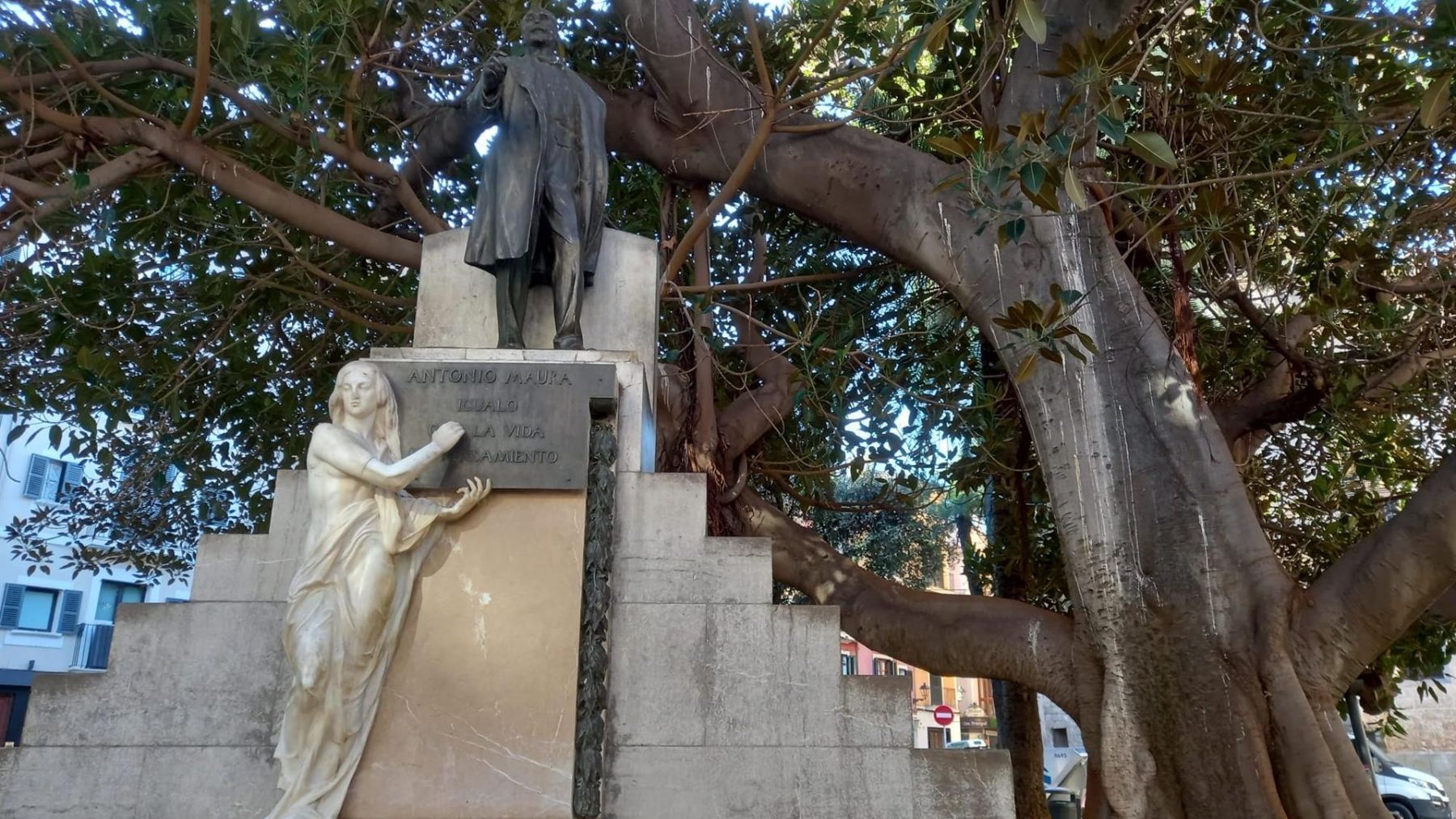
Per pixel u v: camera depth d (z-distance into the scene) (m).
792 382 9.60
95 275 8.68
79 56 7.73
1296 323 9.72
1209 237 7.41
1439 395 10.25
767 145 8.66
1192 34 8.57
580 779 5.27
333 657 5.14
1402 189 7.63
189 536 12.53
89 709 5.46
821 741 5.46
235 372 9.88
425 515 5.54
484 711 5.38
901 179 8.32
